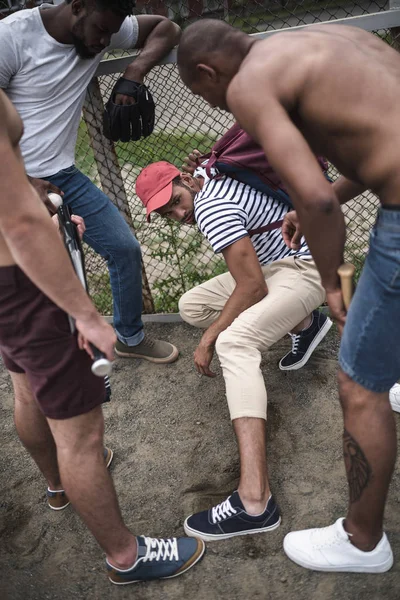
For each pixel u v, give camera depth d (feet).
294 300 7.55
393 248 4.70
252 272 7.46
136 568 6.21
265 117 4.53
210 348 7.71
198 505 7.30
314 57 4.64
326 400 8.59
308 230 4.63
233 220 7.47
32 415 6.43
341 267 5.00
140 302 9.46
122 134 8.71
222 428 8.45
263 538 6.71
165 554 6.35
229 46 5.34
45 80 7.62
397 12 8.18
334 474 7.41
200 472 7.79
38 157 8.01
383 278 4.81
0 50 7.29
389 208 4.72
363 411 5.31
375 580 6.02
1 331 5.21
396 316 4.88
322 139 4.84
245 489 6.64
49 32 7.43
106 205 8.69
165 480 7.75
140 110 8.50
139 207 11.58
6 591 6.47
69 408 5.36
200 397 9.10
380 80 4.63
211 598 6.18
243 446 6.81
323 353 9.48
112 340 5.04
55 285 4.68
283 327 7.58
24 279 4.93
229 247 7.45
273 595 6.12
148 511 7.34
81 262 5.65
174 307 11.12
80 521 7.29
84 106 9.43
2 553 7.01
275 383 9.06
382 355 5.06
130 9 7.13
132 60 9.00
